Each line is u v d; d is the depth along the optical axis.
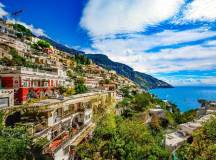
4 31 89.56
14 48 73.19
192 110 90.75
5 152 17.92
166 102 131.75
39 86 43.25
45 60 85.56
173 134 52.38
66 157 28.27
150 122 62.72
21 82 36.00
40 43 116.25
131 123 42.88
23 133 21.12
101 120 44.97
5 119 24.97
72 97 38.75
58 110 31.61
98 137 37.66
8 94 31.33
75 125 37.38
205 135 34.28
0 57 55.50
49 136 26.78
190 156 32.47
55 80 52.66
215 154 27.61
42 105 28.02
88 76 116.88
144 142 39.41
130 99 94.31
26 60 66.31
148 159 36.12
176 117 84.25
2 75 35.91
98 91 65.31
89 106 42.94
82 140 34.19
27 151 20.16
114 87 110.19
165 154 38.59
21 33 103.62
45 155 22.75
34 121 26.94
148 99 93.75
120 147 35.47
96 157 32.53
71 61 133.00
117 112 65.12
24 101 35.94
